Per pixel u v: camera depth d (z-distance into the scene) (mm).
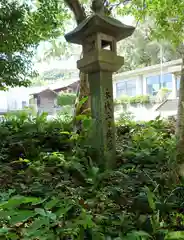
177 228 1415
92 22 2861
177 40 6027
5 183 2279
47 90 16328
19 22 4508
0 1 4359
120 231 1355
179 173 2322
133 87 16000
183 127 2838
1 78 4750
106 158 2873
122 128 5281
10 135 4164
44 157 3033
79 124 4555
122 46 17859
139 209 1599
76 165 2516
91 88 3102
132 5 5988
